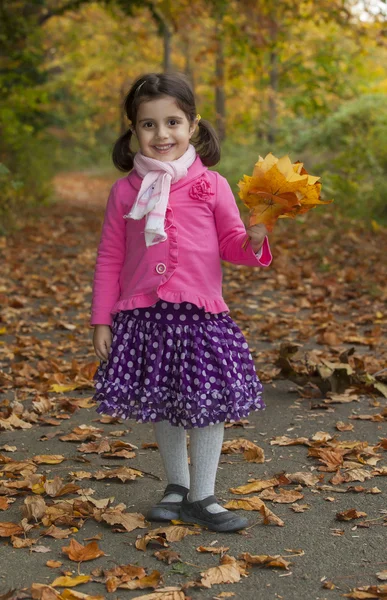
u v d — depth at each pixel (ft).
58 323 24.00
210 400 10.23
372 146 49.21
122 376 10.54
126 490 12.03
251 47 58.44
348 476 12.22
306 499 11.56
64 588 9.07
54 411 16.11
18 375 18.56
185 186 10.70
